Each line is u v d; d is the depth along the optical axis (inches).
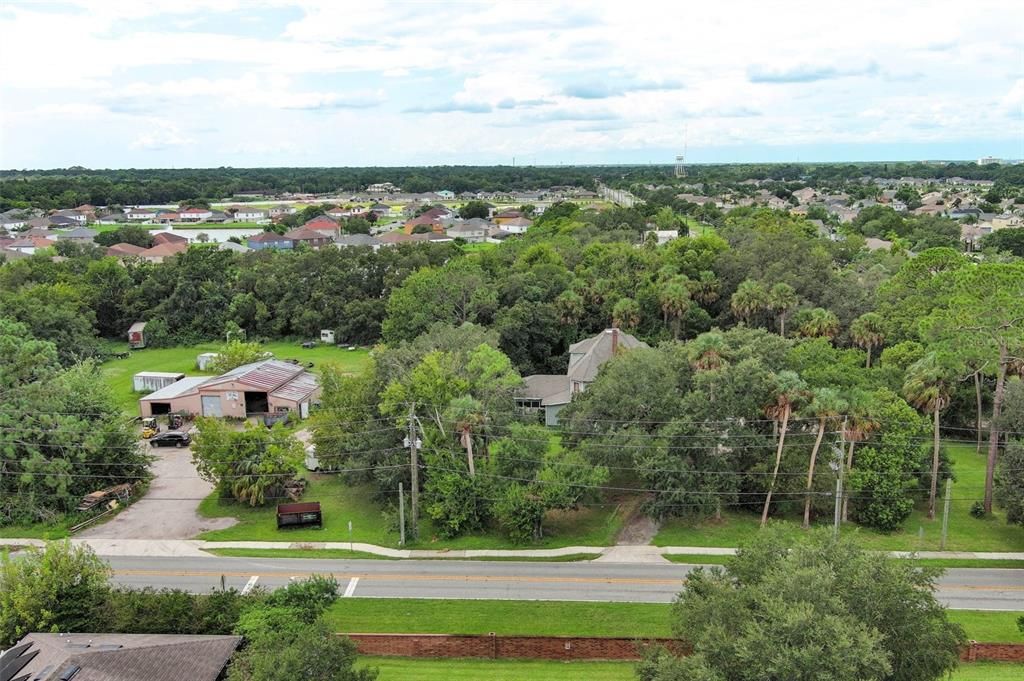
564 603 1557.6
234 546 1839.3
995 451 2026.3
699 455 1948.8
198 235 7578.7
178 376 3157.0
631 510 2053.4
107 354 3769.7
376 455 2041.1
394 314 3403.1
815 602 872.9
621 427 2021.4
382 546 1849.2
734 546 1841.8
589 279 3838.6
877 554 994.7
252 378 2874.0
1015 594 1614.2
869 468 1930.4
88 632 1207.6
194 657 1097.4
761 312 3412.9
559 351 3575.3
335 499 2135.8
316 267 4325.8
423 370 2049.7
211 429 2063.2
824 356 2423.7
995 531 1948.8
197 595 1337.4
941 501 2101.4
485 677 1274.6
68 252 5777.6
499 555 1798.7
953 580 1679.4
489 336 2583.7
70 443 2009.1
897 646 919.0
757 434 1962.4
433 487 1913.1
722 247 4062.5
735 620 928.9
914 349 2637.8
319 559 1772.9
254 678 948.6
